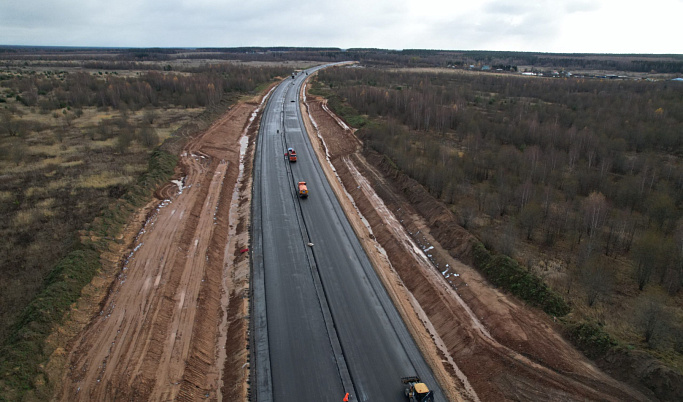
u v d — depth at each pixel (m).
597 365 25.78
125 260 37.16
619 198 48.97
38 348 25.77
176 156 65.19
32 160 61.53
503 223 45.53
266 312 32.59
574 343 27.69
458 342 29.84
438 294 34.62
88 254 35.41
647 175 54.47
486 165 59.56
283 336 30.06
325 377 26.59
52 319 27.95
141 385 24.80
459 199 51.66
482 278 35.75
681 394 22.31
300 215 49.31
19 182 53.09
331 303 33.78
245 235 44.72
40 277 33.12
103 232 39.44
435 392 25.69
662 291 33.44
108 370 25.52
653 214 42.97
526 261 37.62
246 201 53.22
